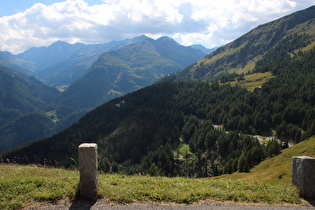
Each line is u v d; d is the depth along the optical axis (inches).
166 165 3964.1
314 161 324.2
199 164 4269.2
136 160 5083.7
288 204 313.3
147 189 343.0
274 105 5871.1
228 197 327.9
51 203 291.3
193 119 6318.9
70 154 5329.7
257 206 305.6
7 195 298.2
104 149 5708.7
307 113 4884.4
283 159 2363.4
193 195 328.2
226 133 5216.5
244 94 7234.3
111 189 331.0
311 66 7819.9
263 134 5182.1
